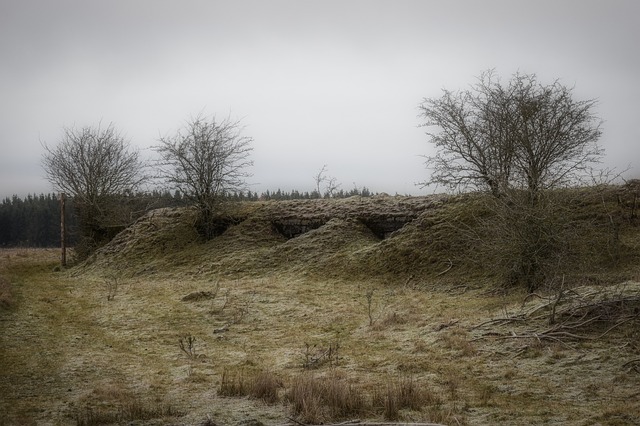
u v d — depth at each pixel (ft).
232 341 65.00
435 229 108.37
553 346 50.52
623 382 41.70
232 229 138.72
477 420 35.58
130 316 78.74
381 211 126.82
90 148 164.96
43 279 129.49
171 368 52.95
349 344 60.59
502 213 79.51
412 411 38.11
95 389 44.73
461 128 104.99
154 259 133.18
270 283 101.30
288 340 64.59
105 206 165.07
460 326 60.64
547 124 93.56
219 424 35.68
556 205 77.10
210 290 95.61
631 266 84.02
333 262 110.83
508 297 77.66
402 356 53.83
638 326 51.19
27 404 41.27
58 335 66.80
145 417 37.47
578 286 68.33
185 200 144.56
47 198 361.30
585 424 34.19
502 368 47.32
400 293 91.56
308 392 39.63
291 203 144.15
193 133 141.38
